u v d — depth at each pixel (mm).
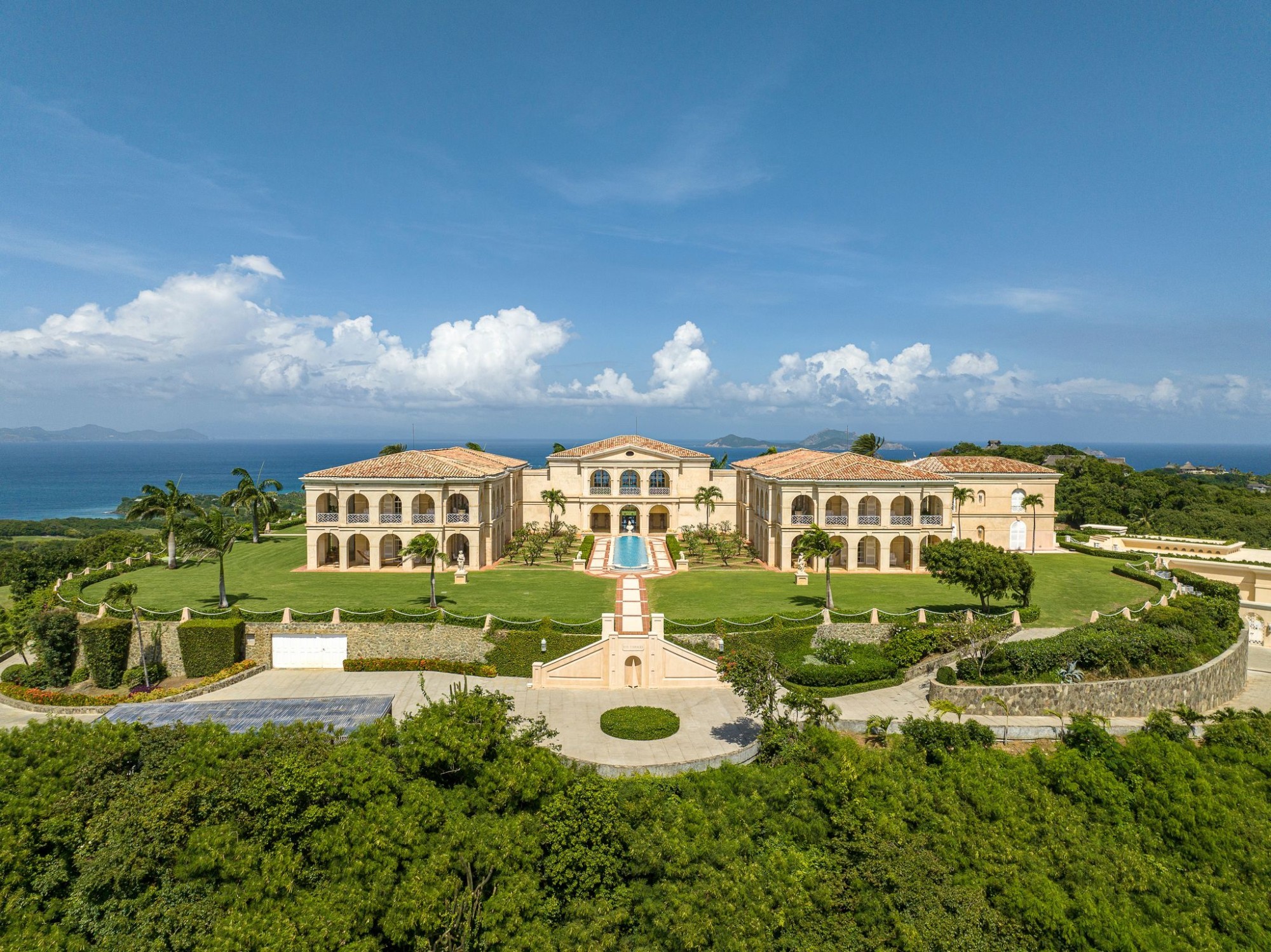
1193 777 28578
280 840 21031
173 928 18625
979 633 36031
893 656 38312
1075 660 36844
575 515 80688
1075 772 28297
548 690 36719
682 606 46656
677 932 20078
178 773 22453
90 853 19734
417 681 38250
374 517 59688
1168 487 106250
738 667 29625
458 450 81438
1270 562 60531
